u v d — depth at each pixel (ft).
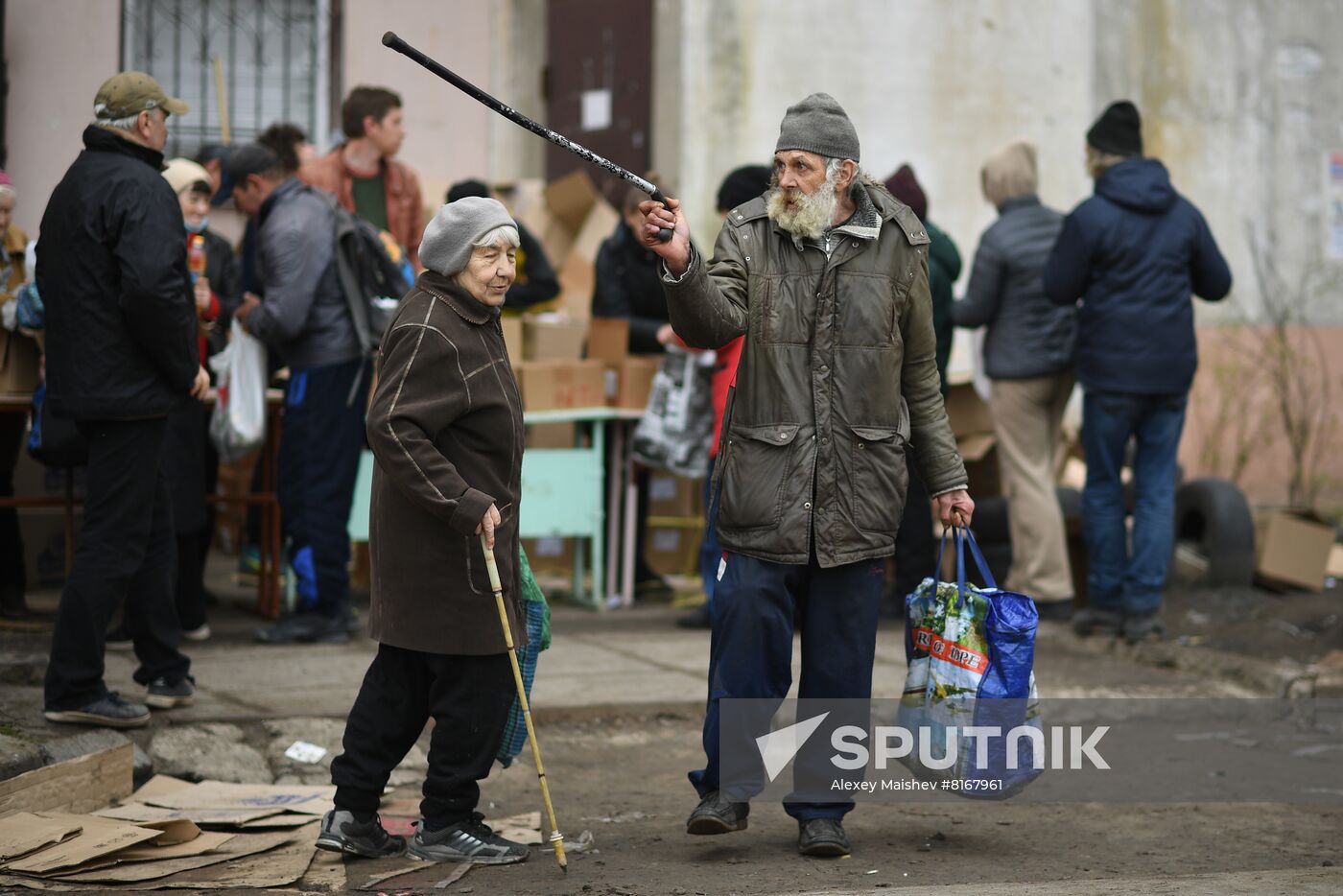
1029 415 68.49
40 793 38.19
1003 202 69.10
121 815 38.93
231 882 34.58
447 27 93.25
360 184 70.85
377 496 35.88
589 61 94.38
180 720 45.83
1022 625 37.29
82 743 41.45
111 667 53.67
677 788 45.19
